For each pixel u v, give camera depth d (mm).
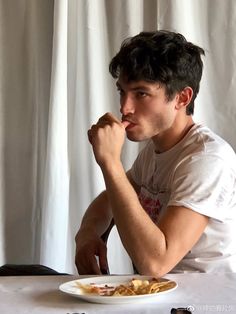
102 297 926
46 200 1934
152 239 1135
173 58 1275
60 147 1921
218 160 1245
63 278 1164
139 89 1263
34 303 955
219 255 1265
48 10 2004
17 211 2020
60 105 1908
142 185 1470
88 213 1550
